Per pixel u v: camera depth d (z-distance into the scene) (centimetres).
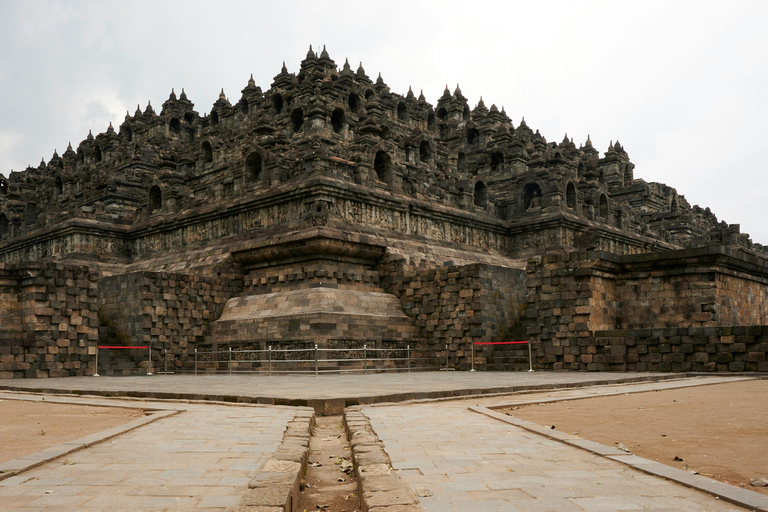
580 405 1841
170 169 6209
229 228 5088
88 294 3972
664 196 9012
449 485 847
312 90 5706
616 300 3816
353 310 4256
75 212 5900
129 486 880
